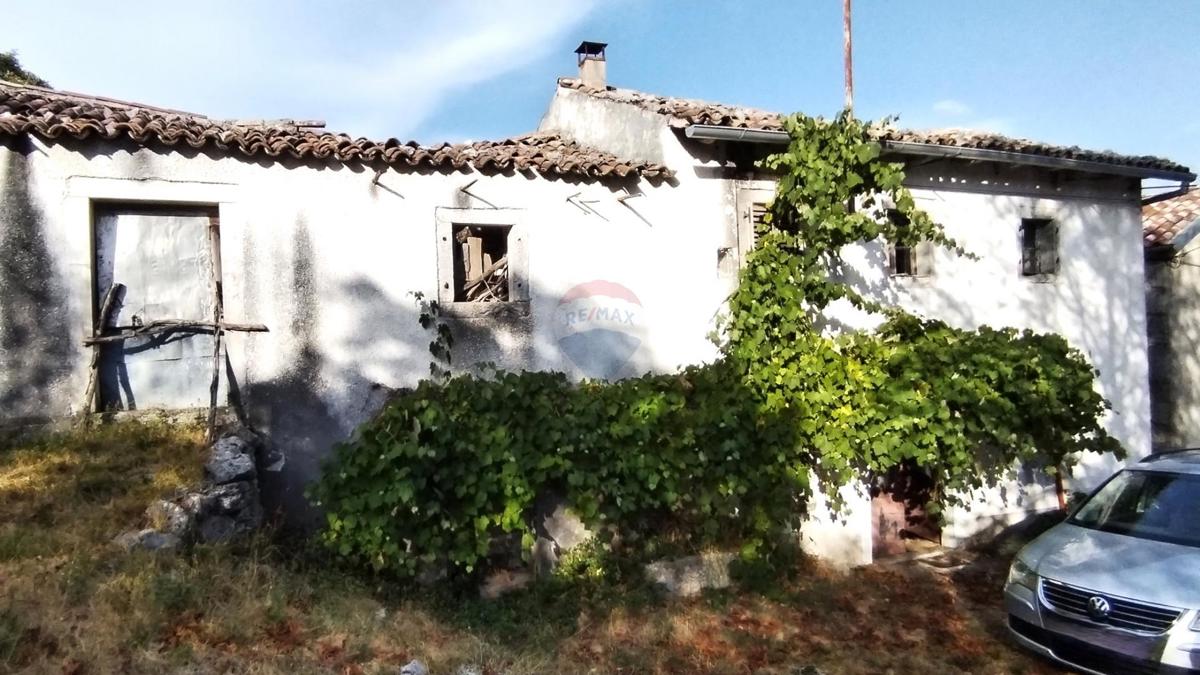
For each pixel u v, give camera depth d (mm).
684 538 7570
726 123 8273
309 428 7320
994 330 9016
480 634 6016
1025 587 6215
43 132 6500
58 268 6664
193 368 7250
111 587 5059
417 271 7699
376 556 6344
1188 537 6016
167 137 6844
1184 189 10930
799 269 8047
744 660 6152
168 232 7191
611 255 8359
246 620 5148
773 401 7832
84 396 6766
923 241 9570
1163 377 12883
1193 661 5113
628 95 9883
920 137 9414
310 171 7383
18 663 4312
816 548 8258
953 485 8336
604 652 6043
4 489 5934
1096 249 10812
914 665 6180
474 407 6996
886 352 8188
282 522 7000
